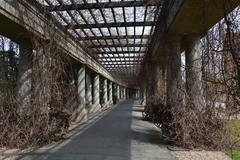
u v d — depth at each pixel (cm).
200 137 717
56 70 876
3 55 943
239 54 354
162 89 1359
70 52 1125
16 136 736
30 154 652
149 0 884
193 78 777
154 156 633
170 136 758
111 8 920
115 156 632
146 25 1055
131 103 3491
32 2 759
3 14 625
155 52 1273
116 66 2447
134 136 920
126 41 1382
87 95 1928
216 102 693
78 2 881
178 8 652
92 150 696
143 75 2202
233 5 410
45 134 776
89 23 1056
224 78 385
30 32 778
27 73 836
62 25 983
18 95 821
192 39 842
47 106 813
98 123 1309
